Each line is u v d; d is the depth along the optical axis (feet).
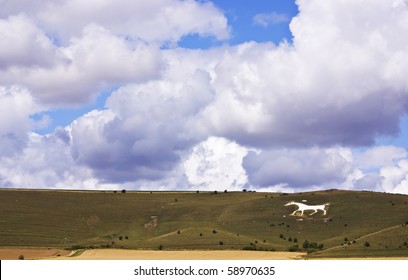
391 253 497.87
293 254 538.06
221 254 534.78
